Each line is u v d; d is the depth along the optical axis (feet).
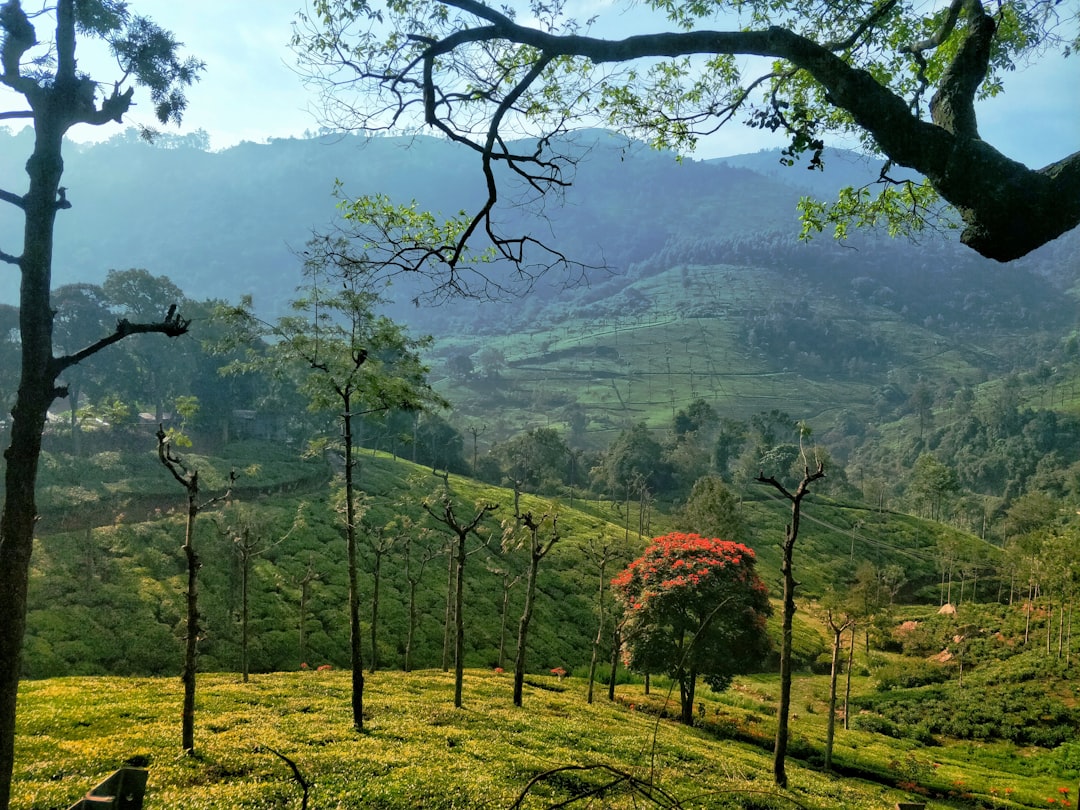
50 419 258.78
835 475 441.27
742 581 124.26
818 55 17.63
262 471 249.75
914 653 226.17
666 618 122.11
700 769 76.89
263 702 83.87
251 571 176.96
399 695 99.09
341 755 61.41
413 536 222.48
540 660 176.65
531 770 63.67
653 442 410.52
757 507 374.43
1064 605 217.77
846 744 131.64
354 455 274.57
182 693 86.79
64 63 23.93
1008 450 541.75
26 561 22.63
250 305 76.18
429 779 56.34
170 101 27.45
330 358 78.43
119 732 63.87
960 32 25.14
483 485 319.88
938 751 143.23
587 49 19.60
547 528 260.01
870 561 322.34
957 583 304.09
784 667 77.05
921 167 17.40
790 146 23.71
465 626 181.68
